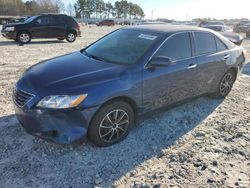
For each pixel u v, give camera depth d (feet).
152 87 12.92
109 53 13.78
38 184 9.69
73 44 48.62
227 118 15.76
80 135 10.95
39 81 11.13
